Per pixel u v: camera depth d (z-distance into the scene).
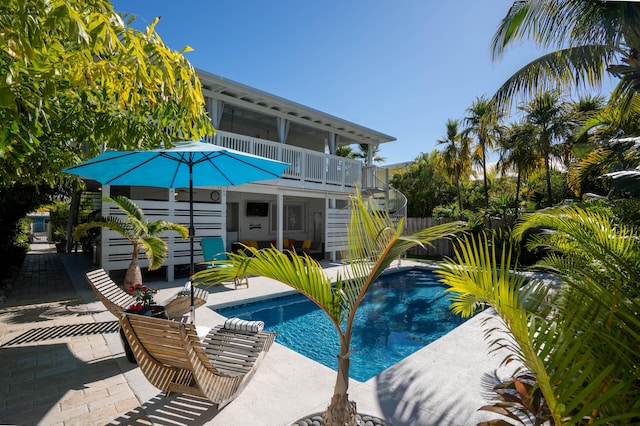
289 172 11.41
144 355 2.84
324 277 2.14
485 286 1.74
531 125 13.63
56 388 3.21
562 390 1.33
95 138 2.46
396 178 21.91
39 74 1.58
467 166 17.28
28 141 1.94
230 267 2.09
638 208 4.63
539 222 4.02
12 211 8.52
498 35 6.39
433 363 3.89
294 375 3.55
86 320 5.28
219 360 3.39
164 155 3.86
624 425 1.39
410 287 9.98
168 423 2.69
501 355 4.11
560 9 5.26
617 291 1.73
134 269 6.92
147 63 1.81
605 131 7.13
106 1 1.50
